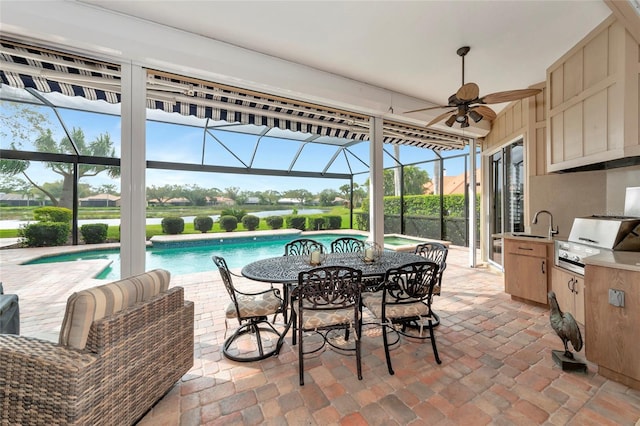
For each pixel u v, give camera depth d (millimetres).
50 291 4039
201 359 2262
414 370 2080
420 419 1597
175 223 9188
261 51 2953
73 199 7176
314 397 1799
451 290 4004
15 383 1211
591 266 2035
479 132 5176
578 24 2479
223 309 3324
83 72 2775
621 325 1876
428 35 2656
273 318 2984
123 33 2383
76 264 5758
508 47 2842
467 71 3371
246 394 1834
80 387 1187
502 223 4949
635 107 2223
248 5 2275
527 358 2225
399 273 2189
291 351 2395
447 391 1839
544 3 2223
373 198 4082
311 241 3691
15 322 2100
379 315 2215
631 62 2236
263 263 2670
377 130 4102
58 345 1289
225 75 2840
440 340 2537
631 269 1826
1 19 2031
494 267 5109
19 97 5129
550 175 3615
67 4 2207
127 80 2555
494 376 1993
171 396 1807
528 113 3869
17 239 6621
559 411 1646
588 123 2641
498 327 2797
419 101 4191
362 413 1653
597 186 3195
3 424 1227
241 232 9828
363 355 2316
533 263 3316
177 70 2730
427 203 8734
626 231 2336
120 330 1407
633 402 1713
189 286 4270
